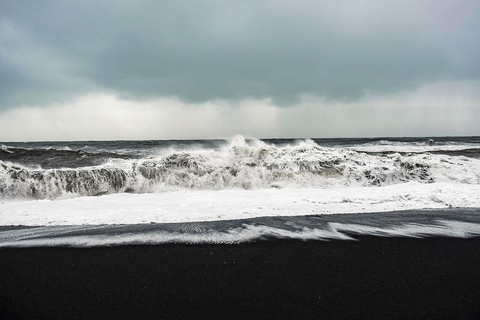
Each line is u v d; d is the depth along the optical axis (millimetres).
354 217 5559
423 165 10023
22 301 2799
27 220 5340
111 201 6945
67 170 8633
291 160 9984
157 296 2863
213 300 2787
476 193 7320
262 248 4031
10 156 11750
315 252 3910
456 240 4371
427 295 2883
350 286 3041
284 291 2941
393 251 3957
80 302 2773
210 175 9383
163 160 9555
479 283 3137
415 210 6070
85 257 3750
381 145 28203
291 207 6230
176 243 4195
